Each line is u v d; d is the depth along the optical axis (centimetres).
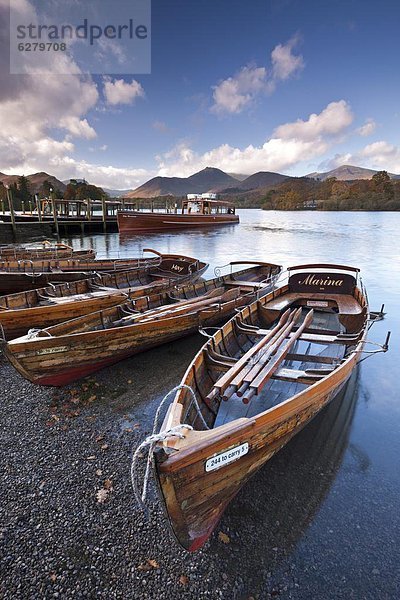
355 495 480
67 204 5178
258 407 573
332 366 707
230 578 371
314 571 380
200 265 1592
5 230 3466
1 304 906
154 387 738
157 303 1079
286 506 459
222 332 719
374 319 974
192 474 337
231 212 6359
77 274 1369
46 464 518
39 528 420
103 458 532
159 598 350
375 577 377
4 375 780
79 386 735
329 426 623
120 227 4138
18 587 358
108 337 723
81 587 359
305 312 1046
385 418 658
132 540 409
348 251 3122
